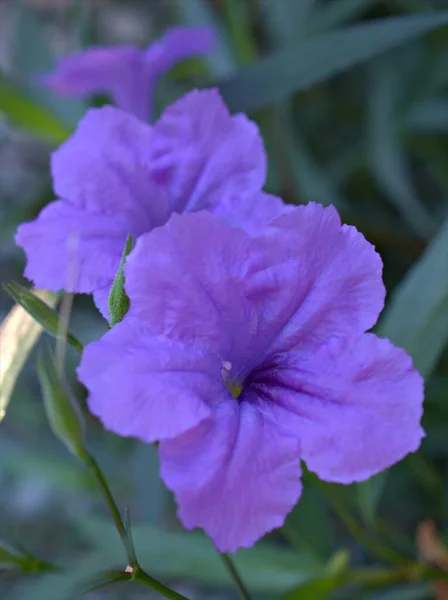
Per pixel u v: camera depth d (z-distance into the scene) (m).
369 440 0.15
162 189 0.18
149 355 0.15
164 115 0.18
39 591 0.23
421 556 0.23
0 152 0.45
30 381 0.39
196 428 0.15
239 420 0.15
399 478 0.29
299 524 0.28
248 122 0.18
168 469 0.14
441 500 0.28
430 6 0.32
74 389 0.33
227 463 0.15
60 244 0.18
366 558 0.28
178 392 0.15
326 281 0.16
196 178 0.18
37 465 0.32
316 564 0.24
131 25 0.46
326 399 0.15
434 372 0.28
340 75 0.37
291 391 0.16
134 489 0.33
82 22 0.36
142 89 0.26
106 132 0.18
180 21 0.36
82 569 0.18
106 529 0.26
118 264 0.17
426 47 0.33
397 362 0.15
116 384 0.14
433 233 0.31
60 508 0.38
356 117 0.38
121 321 0.15
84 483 0.32
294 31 0.33
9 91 0.30
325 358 0.16
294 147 0.33
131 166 0.18
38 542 0.37
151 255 0.15
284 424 0.15
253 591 0.27
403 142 0.34
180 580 0.34
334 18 0.33
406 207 0.31
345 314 0.16
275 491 0.15
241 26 0.33
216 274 0.15
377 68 0.33
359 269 0.16
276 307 0.16
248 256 0.15
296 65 0.25
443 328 0.20
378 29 0.24
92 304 0.34
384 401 0.15
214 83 0.25
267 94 0.25
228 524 0.15
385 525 0.27
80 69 0.25
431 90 0.33
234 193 0.18
